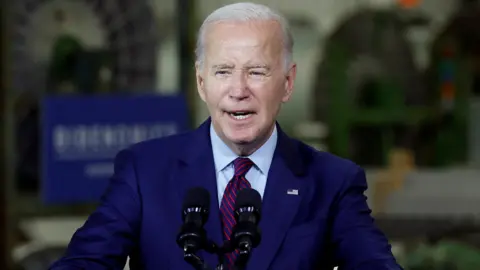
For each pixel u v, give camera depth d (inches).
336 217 186.1
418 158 682.2
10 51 577.9
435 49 681.0
